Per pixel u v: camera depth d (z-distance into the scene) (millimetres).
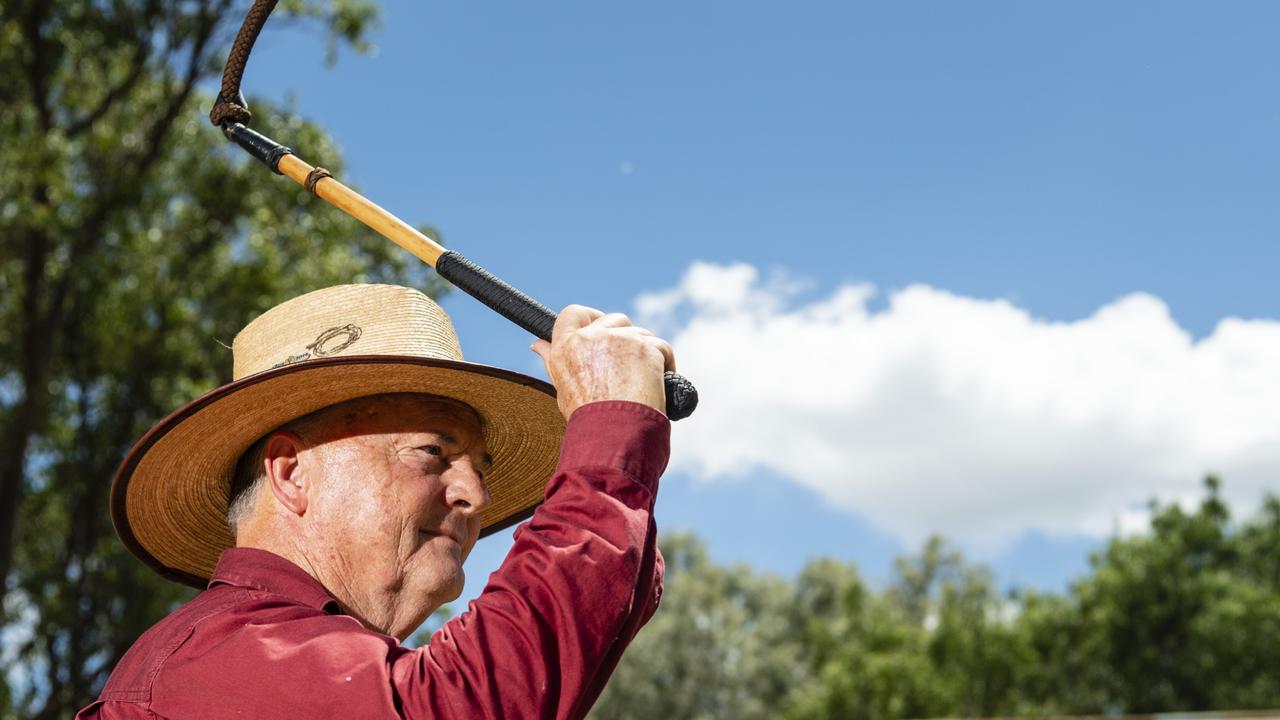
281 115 15227
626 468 1393
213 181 15062
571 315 1508
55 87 15289
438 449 1691
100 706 1479
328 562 1604
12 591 14648
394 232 1642
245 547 1654
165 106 15336
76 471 15078
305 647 1370
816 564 66562
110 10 14797
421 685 1286
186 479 1794
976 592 39750
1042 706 34906
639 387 1438
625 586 1324
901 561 66750
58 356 15195
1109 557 37125
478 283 1572
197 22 15242
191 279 15047
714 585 68375
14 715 14312
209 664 1394
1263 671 34344
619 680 55469
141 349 15031
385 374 1641
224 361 15273
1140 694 34719
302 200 14891
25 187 12938
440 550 1651
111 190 13836
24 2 13992
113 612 15008
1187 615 35250
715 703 57094
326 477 1634
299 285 14375
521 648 1284
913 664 34500
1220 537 38250
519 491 2088
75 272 13812
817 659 39906
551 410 1886
